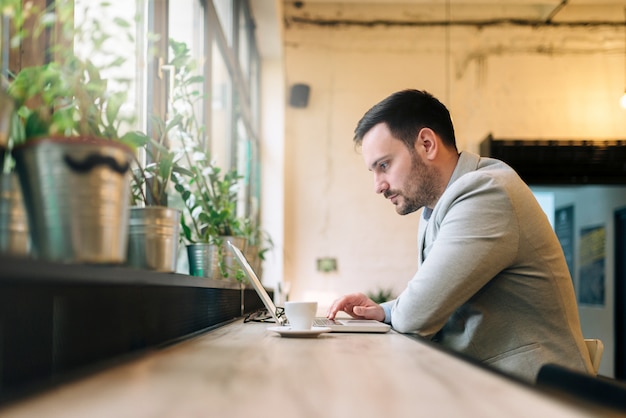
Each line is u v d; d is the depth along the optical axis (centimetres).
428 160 179
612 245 596
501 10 576
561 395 60
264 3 498
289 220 567
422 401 57
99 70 109
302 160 572
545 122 564
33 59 120
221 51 372
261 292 165
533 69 570
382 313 181
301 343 115
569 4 572
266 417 50
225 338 127
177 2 268
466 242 150
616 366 589
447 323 168
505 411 53
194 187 245
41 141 79
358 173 571
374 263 562
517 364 153
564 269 159
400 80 577
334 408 54
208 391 62
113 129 116
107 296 103
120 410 52
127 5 191
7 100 76
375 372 76
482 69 572
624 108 563
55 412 51
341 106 577
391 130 180
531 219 155
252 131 529
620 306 588
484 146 547
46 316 99
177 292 132
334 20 583
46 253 80
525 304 156
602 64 568
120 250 84
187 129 214
